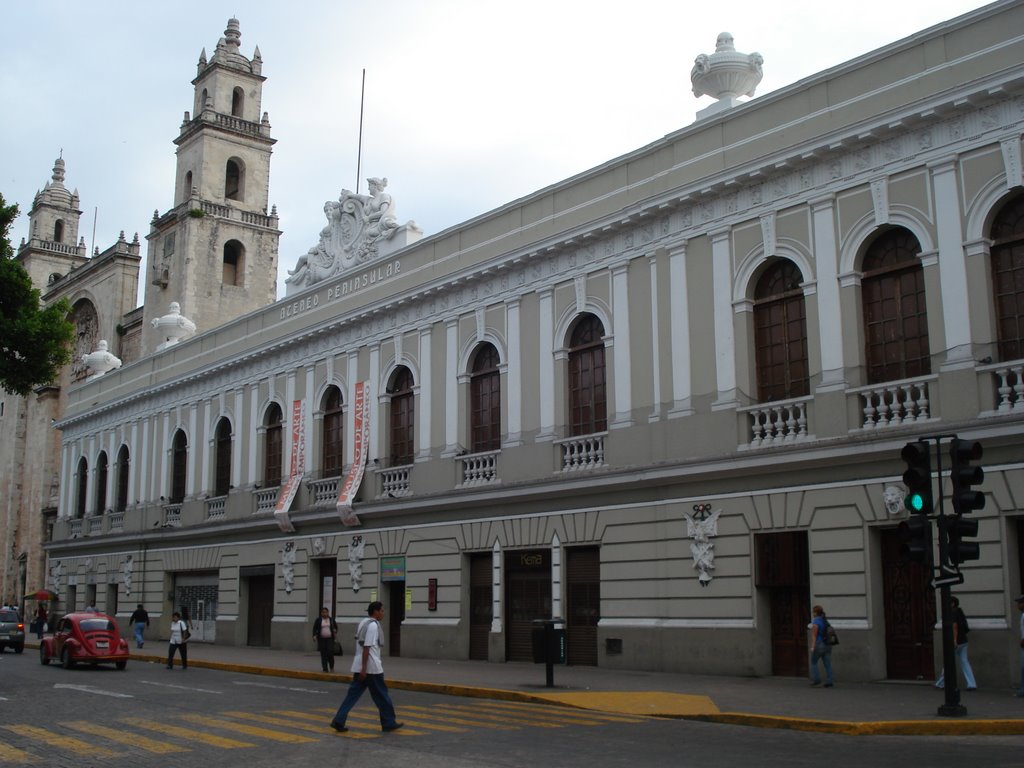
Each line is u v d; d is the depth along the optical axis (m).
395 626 31.16
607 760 11.62
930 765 11.10
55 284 74.50
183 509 42.28
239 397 39.94
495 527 27.81
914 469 14.72
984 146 19.23
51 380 29.86
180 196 62.16
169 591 43.12
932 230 19.78
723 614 21.94
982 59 19.33
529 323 27.81
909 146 20.28
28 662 30.19
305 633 34.25
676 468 23.03
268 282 61.53
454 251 30.55
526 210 28.34
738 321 22.72
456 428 29.59
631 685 20.05
